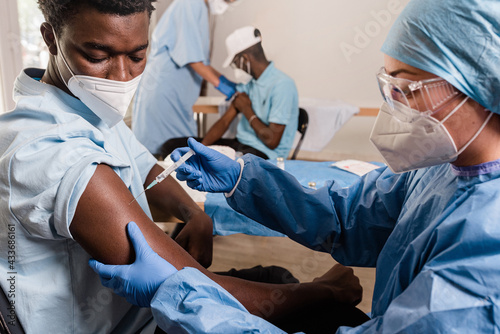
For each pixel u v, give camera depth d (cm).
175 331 73
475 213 66
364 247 108
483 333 59
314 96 353
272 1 319
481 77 65
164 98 267
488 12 63
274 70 255
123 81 83
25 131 78
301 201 105
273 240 188
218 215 139
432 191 82
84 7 72
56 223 75
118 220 78
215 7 265
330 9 324
